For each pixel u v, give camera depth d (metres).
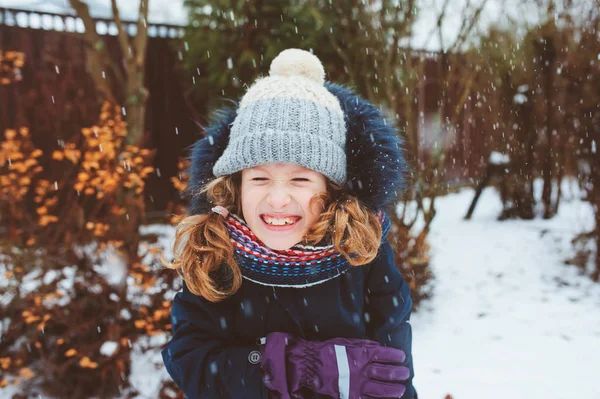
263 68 5.41
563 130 5.73
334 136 1.07
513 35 6.06
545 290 4.46
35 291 2.88
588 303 4.14
